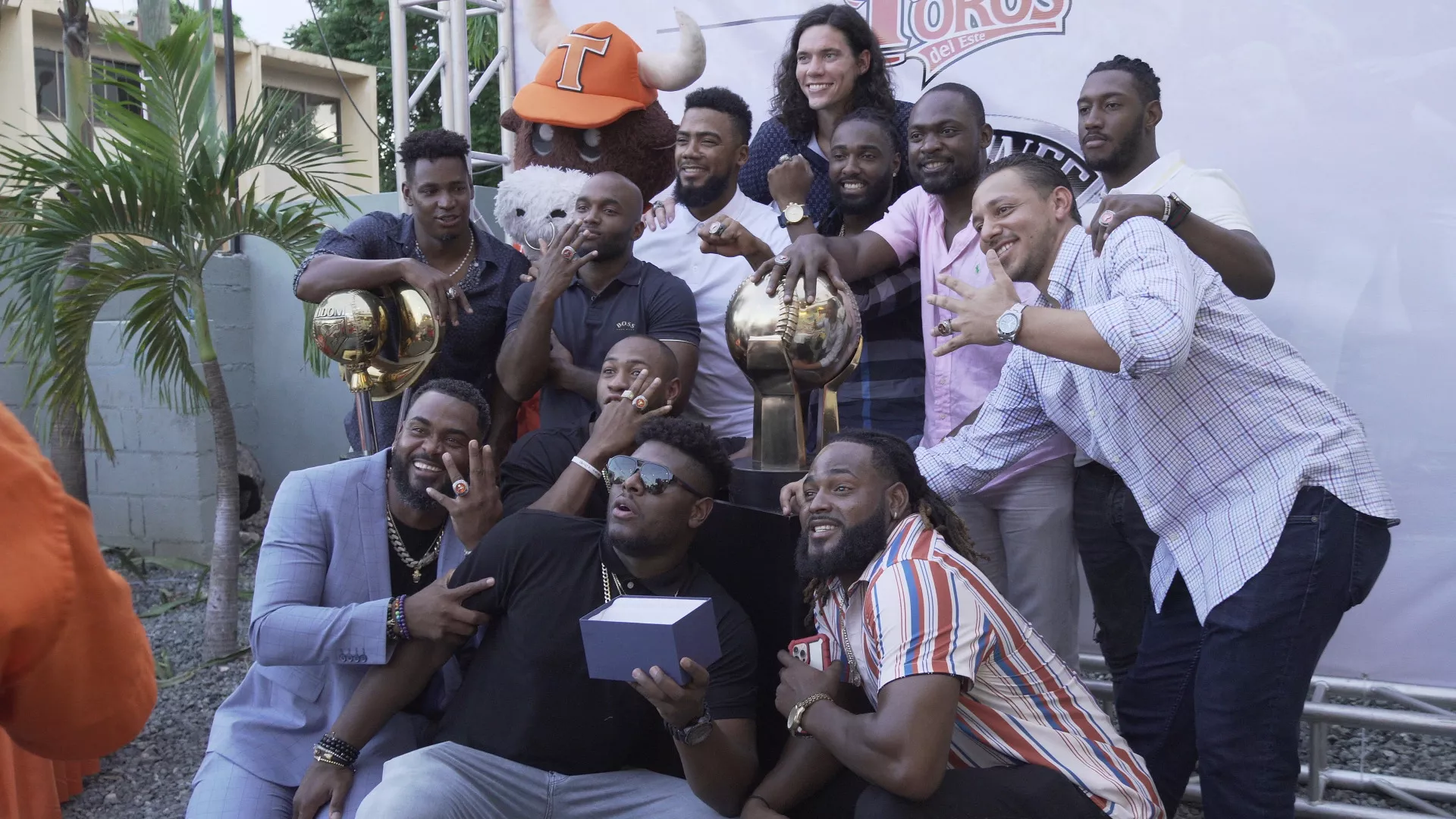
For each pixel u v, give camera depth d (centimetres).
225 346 631
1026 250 225
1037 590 279
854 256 281
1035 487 276
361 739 225
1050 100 336
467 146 305
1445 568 303
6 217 391
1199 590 218
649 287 286
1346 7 301
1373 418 308
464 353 300
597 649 187
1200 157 320
